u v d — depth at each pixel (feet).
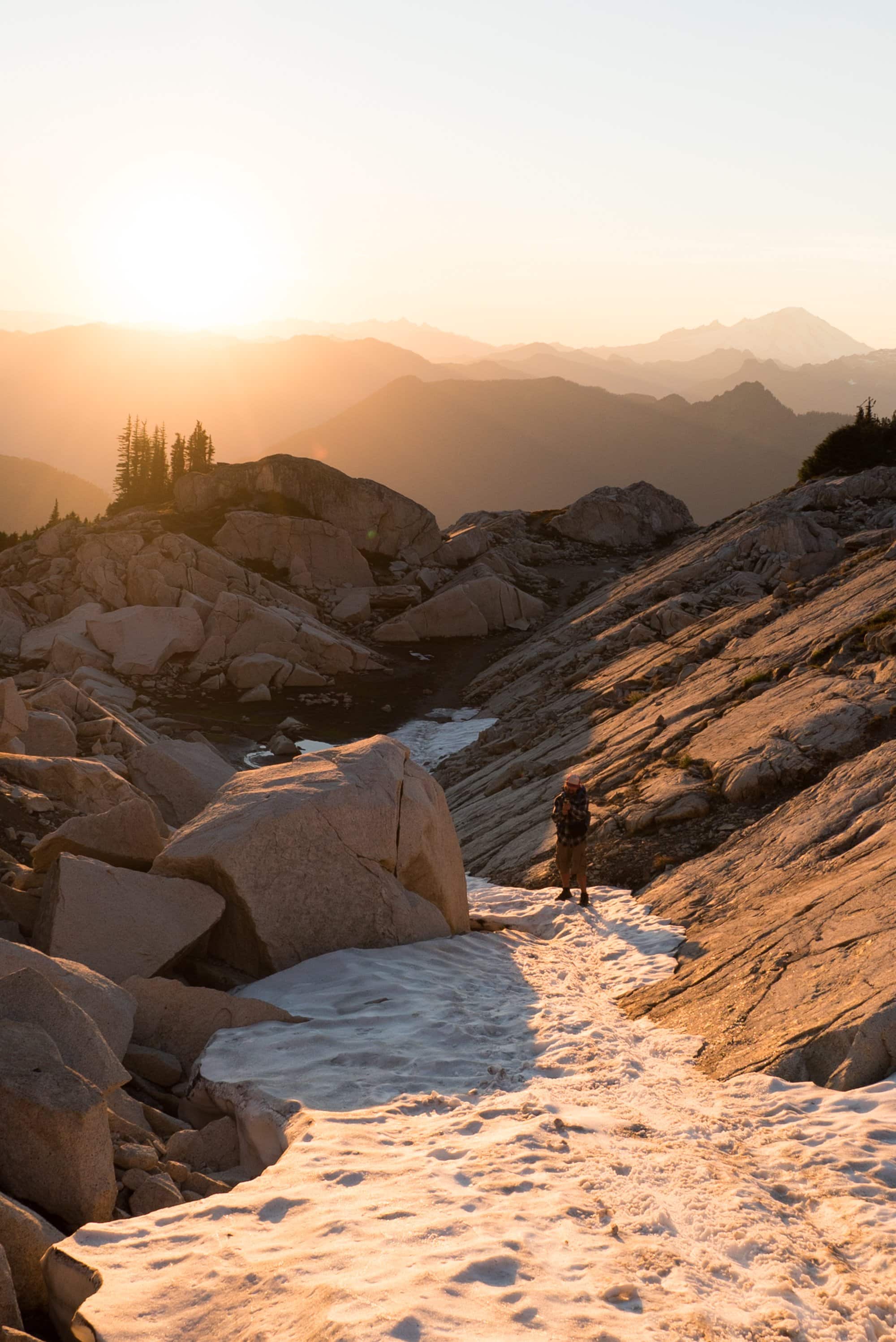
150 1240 18.98
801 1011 30.60
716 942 40.63
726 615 113.70
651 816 60.23
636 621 141.90
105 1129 21.22
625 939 45.37
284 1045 30.63
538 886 58.75
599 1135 24.20
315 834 40.63
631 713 89.20
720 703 76.79
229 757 121.19
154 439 304.30
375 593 196.34
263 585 179.63
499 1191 20.65
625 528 241.14
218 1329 15.75
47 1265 18.19
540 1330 15.14
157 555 171.22
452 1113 26.14
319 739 131.95
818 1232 19.33
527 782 86.84
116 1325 15.85
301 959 39.45
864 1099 25.53
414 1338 14.60
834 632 78.89
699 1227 19.26
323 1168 22.08
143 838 41.19
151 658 151.12
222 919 39.68
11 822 51.47
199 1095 27.86
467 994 37.17
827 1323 16.11
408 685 162.09
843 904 37.04
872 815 46.01
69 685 96.78
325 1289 16.16
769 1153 23.13
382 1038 31.78
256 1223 19.71
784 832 49.80
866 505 172.65
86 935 33.86
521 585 208.03
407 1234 18.57
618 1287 16.52
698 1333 15.33
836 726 60.03
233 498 209.15
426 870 44.78
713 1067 29.66
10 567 182.50
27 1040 22.39
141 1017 31.40
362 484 209.46
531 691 138.51
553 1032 32.99
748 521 182.19
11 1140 20.58
